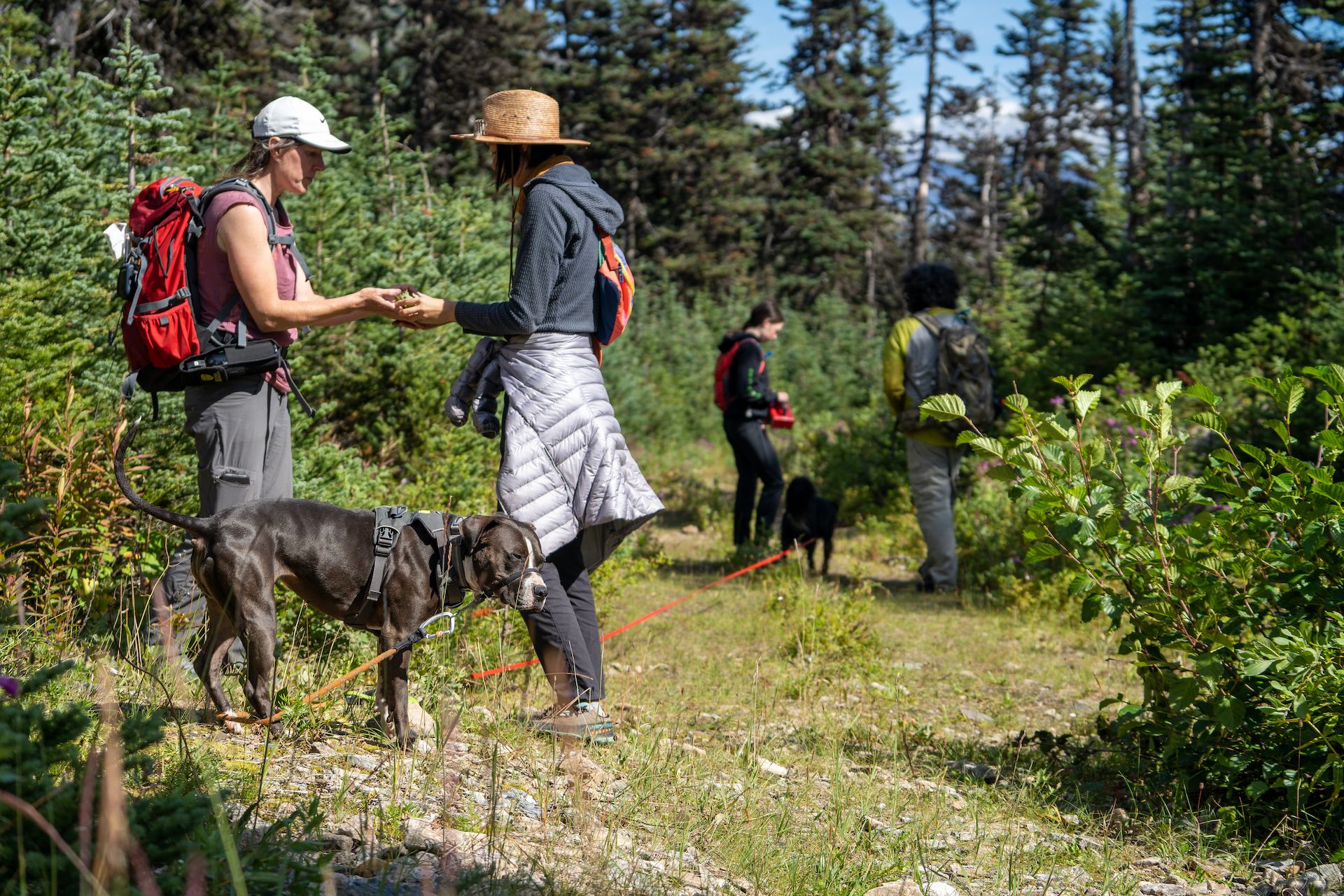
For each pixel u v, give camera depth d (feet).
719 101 134.41
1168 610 13.17
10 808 6.15
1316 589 12.46
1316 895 10.29
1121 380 41.09
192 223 12.57
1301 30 56.75
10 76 15.84
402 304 13.05
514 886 8.37
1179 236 49.62
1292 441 13.19
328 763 11.19
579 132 130.93
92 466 14.24
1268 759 12.76
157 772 9.20
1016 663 22.40
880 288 168.55
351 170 26.17
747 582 30.07
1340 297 41.65
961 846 11.83
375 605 12.08
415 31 103.81
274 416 13.23
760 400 32.12
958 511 33.53
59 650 12.53
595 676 13.66
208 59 47.80
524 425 13.09
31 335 14.38
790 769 14.30
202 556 11.59
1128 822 12.78
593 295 13.57
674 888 9.41
